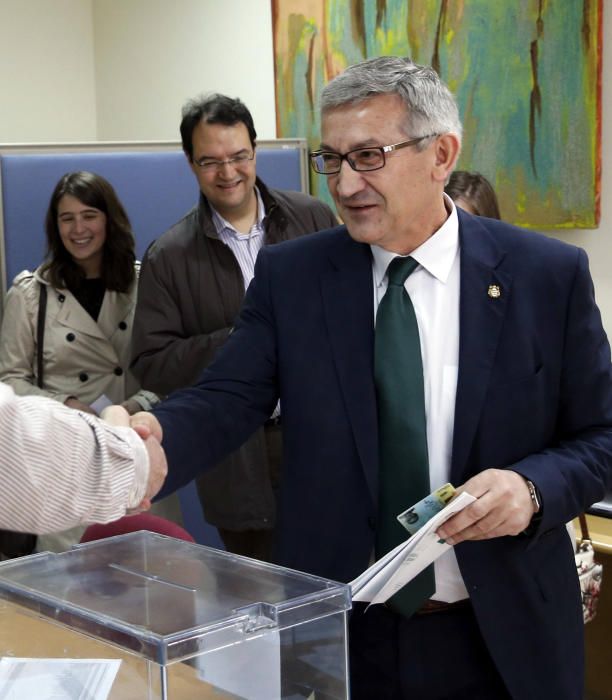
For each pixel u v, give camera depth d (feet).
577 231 11.91
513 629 5.54
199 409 5.72
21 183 14.07
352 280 5.81
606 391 5.74
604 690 10.38
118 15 19.71
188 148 10.43
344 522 5.65
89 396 11.58
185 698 3.51
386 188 5.30
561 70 11.68
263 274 6.08
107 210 11.52
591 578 7.68
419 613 5.65
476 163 12.84
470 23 12.76
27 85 19.34
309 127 15.72
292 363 5.80
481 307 5.62
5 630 4.11
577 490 5.42
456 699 5.72
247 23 17.16
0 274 14.16
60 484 3.70
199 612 3.70
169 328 10.24
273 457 10.02
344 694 3.97
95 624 3.68
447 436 5.63
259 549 10.39
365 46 14.51
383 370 5.58
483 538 5.17
